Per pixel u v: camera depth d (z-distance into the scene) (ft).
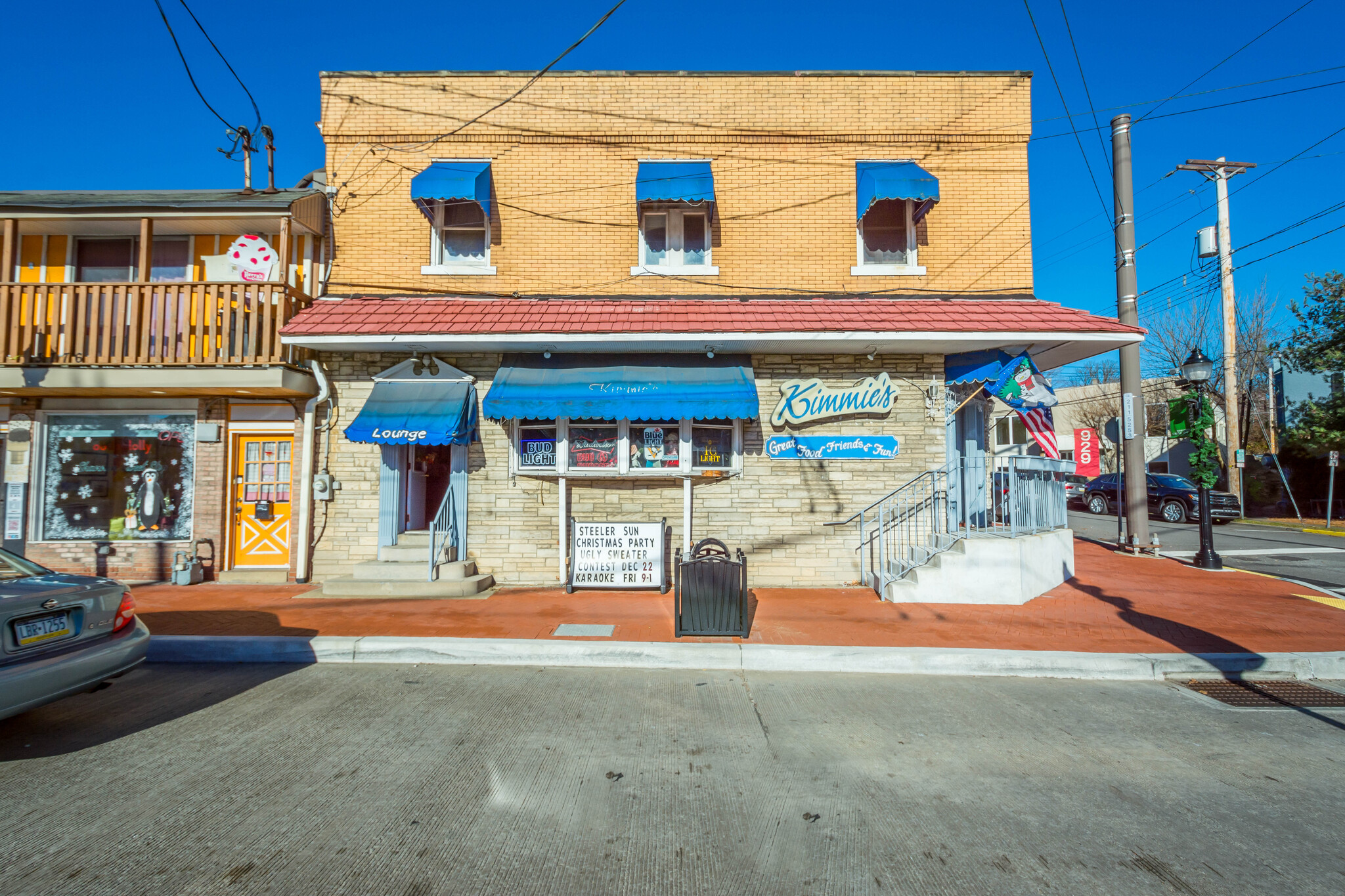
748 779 13.57
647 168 33.91
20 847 10.76
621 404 29.17
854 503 32.19
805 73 34.76
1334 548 47.75
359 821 11.72
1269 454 77.05
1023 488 30.89
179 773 13.50
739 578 22.99
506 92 34.65
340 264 33.94
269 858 10.55
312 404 31.86
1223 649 21.86
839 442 32.14
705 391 29.35
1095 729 16.47
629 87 34.76
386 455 31.96
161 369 30.22
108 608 15.70
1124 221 40.24
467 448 32.19
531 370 30.96
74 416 33.63
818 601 28.86
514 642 21.81
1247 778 13.84
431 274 33.88
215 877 10.04
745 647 21.52
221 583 32.30
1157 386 96.68
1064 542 33.42
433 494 35.70
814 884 10.11
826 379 32.30
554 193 34.45
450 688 19.02
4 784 12.96
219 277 34.30
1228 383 69.56
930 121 34.76
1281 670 20.81
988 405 34.91
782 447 32.14
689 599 22.94
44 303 30.73
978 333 29.58
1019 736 15.90
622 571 30.09
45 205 30.78
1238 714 17.62
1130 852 11.03
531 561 32.01
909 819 12.03
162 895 9.60
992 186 34.76
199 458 33.06
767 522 32.07
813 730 16.17
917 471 32.19
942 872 10.41
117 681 19.49
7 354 30.22
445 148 34.47
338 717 16.65
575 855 10.78
